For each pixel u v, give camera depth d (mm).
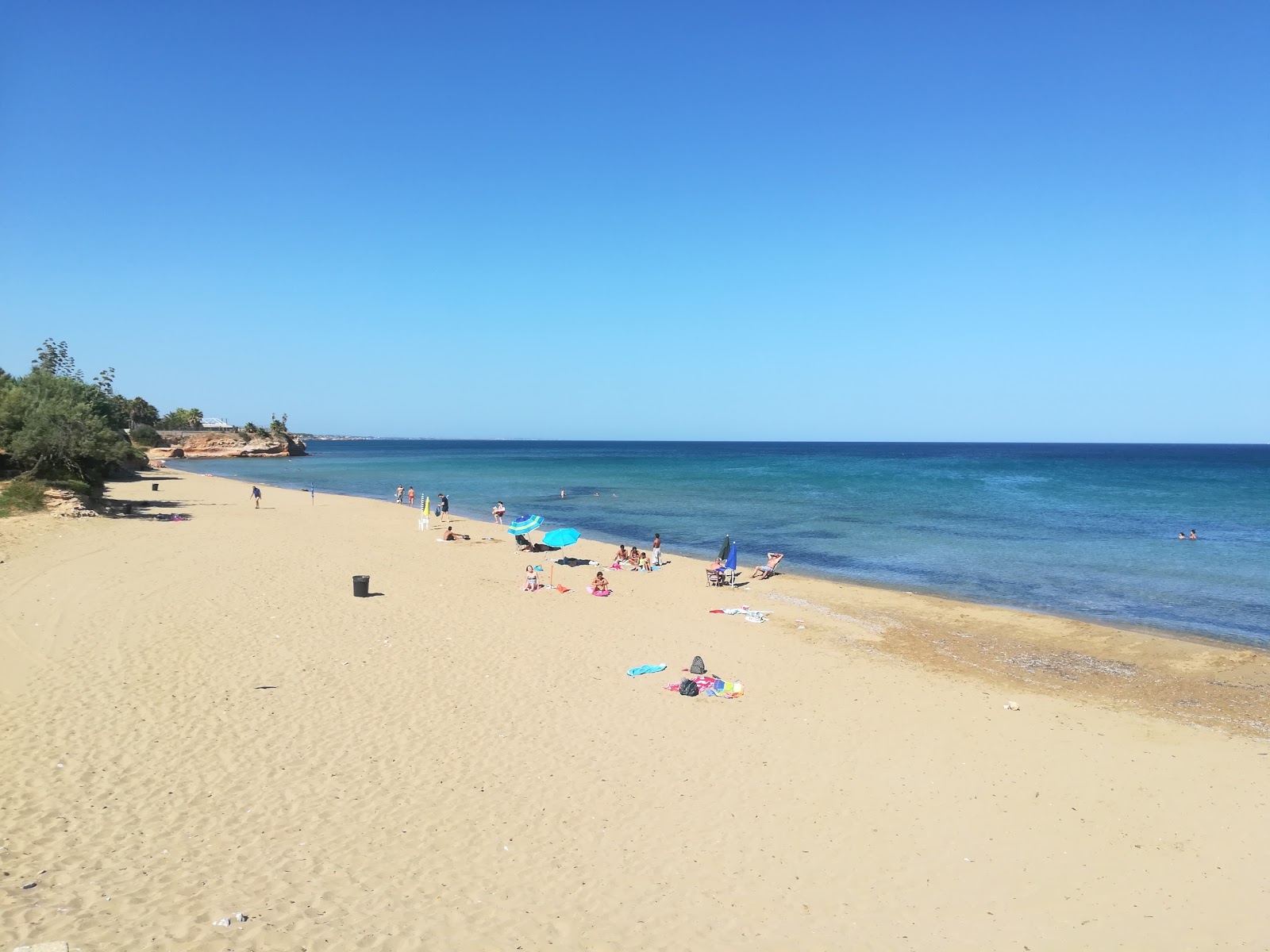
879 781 12250
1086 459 159000
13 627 17422
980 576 31094
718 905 8828
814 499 64500
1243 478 93438
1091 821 11234
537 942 7895
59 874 8391
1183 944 8539
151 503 47688
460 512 52844
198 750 11977
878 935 8477
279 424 163875
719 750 13141
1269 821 11391
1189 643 21438
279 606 21062
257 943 7438
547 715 14328
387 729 13258
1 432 40438
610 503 61000
